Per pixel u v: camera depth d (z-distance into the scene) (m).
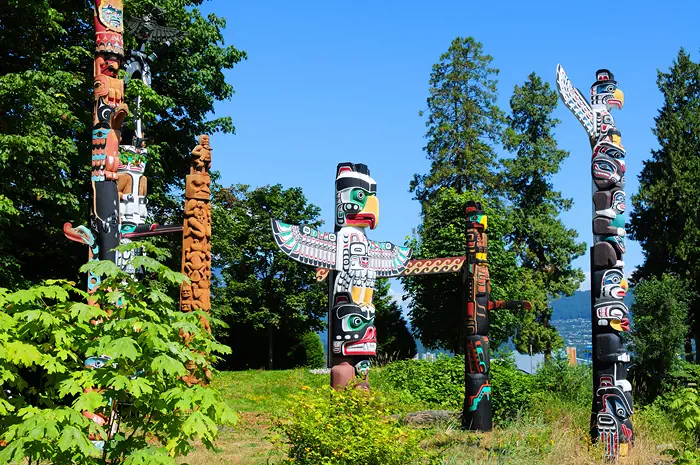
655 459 11.24
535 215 36.59
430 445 11.85
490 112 35.25
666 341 20.06
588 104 12.45
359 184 12.05
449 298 24.56
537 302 33.38
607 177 12.05
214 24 23.08
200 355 6.04
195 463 10.26
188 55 22.03
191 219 12.44
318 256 11.64
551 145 36.94
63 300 5.69
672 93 32.06
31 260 20.11
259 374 25.77
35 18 17.27
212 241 31.30
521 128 37.88
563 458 10.74
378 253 12.80
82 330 5.68
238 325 37.50
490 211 25.17
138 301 5.66
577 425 12.78
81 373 5.50
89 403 5.20
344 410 8.63
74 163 18.22
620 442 11.31
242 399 17.97
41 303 5.78
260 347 37.50
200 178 12.60
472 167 34.12
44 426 4.85
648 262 31.31
